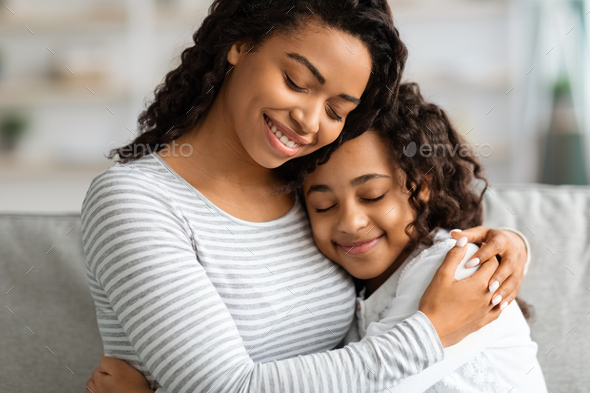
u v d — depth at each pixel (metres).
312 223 1.02
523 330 1.02
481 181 1.37
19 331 1.18
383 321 0.94
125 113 3.66
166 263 0.79
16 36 3.60
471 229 1.05
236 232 0.94
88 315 1.21
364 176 0.96
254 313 0.91
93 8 3.59
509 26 3.58
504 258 0.96
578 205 1.34
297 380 0.77
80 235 1.28
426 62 3.65
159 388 0.82
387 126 0.98
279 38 0.84
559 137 3.41
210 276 0.89
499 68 3.54
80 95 3.58
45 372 1.17
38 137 3.67
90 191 0.86
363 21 0.85
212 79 0.93
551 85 3.46
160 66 3.59
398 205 1.00
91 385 0.90
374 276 1.03
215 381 0.75
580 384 1.18
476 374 0.93
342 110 0.89
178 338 0.75
